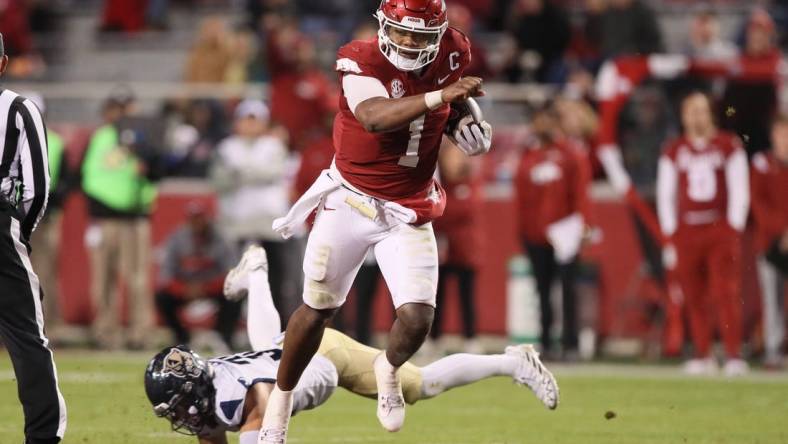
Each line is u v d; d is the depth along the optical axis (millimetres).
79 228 49312
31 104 20391
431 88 19984
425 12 19234
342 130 20281
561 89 47875
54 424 20031
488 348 46531
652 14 51000
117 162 45250
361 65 19562
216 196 45375
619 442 25953
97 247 45531
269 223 43969
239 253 44562
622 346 46094
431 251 20469
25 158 20188
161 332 49031
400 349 20688
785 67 45062
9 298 19906
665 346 44469
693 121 40156
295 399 21234
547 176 42031
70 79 59156
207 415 20234
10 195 20031
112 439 25156
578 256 42656
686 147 40281
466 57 20297
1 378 36531
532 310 45000
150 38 61312
